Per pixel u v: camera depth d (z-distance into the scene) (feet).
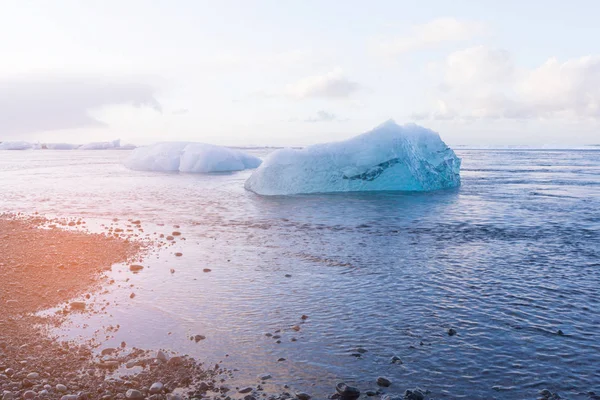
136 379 22.35
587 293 35.91
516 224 67.51
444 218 73.15
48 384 21.48
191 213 78.64
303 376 23.04
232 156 202.28
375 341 27.22
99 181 142.82
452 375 23.21
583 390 21.74
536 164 242.17
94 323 29.71
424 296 35.29
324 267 43.80
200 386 21.77
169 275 40.81
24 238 54.90
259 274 41.27
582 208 83.15
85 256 46.93
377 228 64.80
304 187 107.76
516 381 22.61
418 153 115.75
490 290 36.76
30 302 33.42
